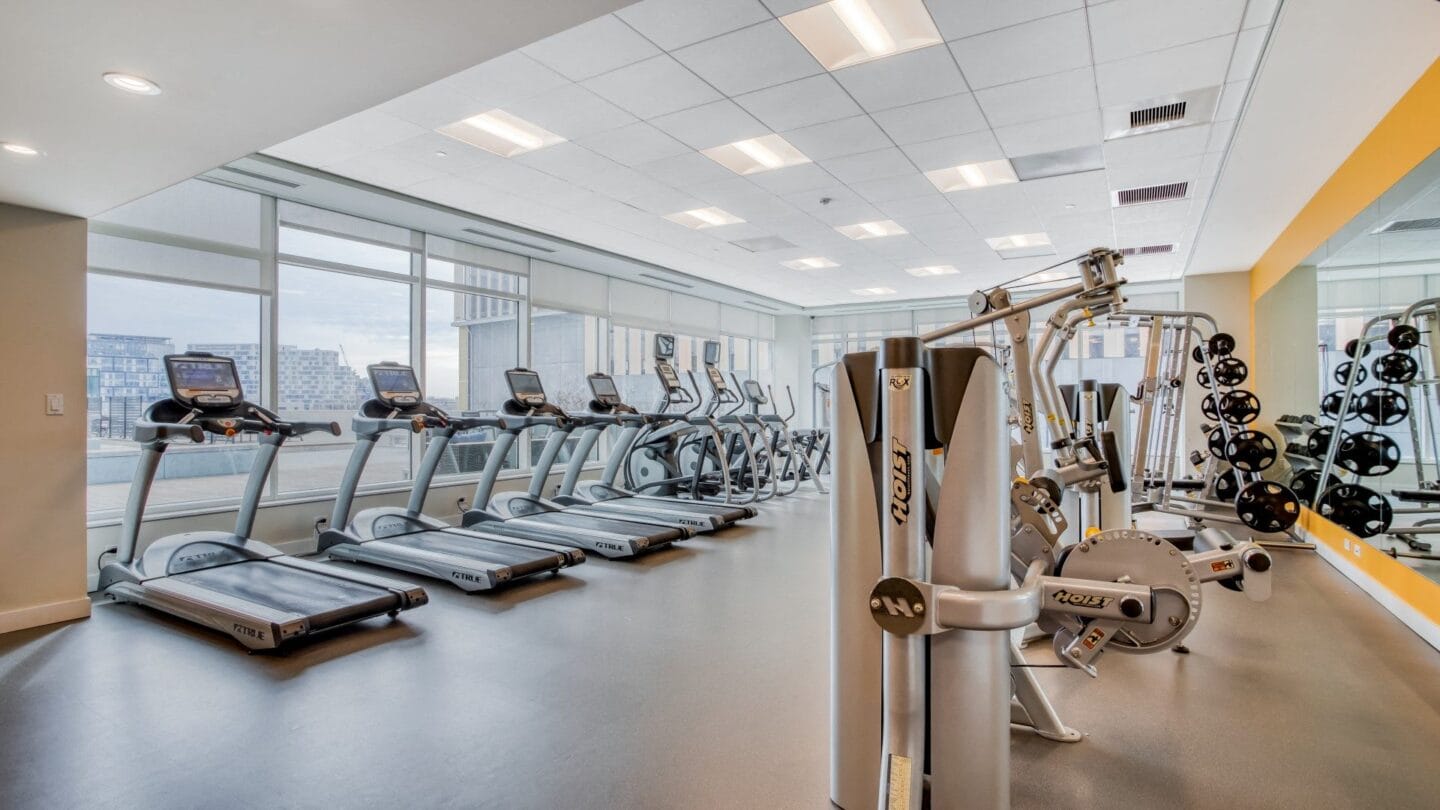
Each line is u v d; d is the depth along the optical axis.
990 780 1.57
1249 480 5.41
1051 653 3.11
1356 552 4.39
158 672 2.94
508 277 7.45
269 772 2.12
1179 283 9.24
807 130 4.30
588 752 2.24
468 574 4.18
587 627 3.53
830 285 9.63
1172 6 2.96
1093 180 5.25
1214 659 3.08
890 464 1.49
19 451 3.53
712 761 2.17
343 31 2.13
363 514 5.24
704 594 4.15
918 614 1.44
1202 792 1.99
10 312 3.50
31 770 2.13
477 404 7.11
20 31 2.02
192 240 4.82
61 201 3.51
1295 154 4.38
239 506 5.03
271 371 5.28
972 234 6.86
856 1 3.03
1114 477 3.34
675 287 9.77
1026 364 2.71
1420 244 3.41
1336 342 4.71
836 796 1.80
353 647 3.24
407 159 4.71
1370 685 2.78
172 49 2.17
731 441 8.90
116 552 4.37
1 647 3.24
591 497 7.05
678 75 3.57
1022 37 3.23
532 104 3.89
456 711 2.55
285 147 4.46
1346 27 2.92
